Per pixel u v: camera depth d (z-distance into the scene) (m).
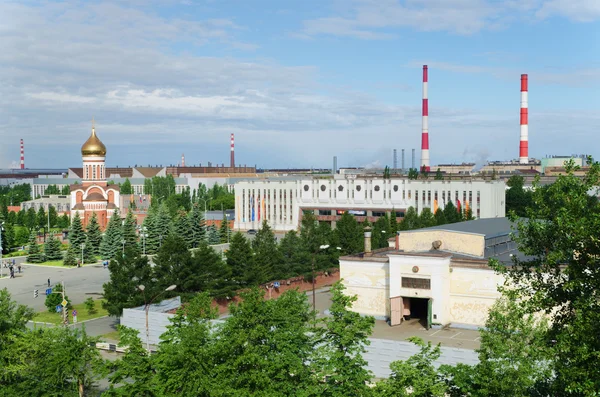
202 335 53.03
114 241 169.50
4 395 55.03
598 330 40.28
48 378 55.50
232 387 50.44
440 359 67.56
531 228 46.06
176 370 50.88
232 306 55.06
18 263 166.50
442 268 88.25
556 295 44.31
